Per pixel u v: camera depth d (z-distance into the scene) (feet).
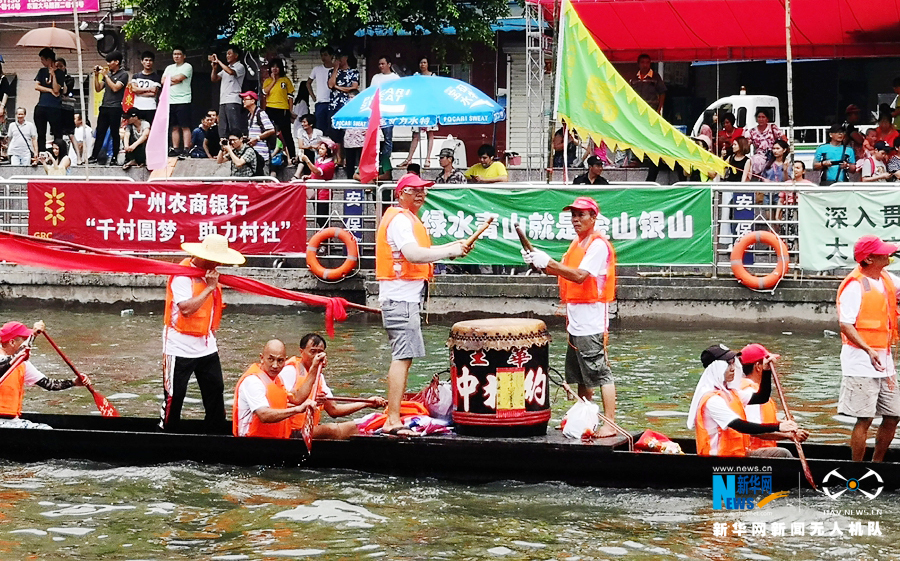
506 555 29.01
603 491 34.04
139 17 88.58
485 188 64.13
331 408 38.06
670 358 54.24
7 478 35.65
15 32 102.22
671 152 62.75
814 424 41.91
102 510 32.63
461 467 35.14
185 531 30.91
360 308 40.40
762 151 69.36
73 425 40.88
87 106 100.83
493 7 88.69
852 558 28.78
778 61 89.86
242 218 67.87
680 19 78.23
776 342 58.34
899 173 66.69
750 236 62.34
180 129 82.53
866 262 34.91
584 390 37.63
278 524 31.42
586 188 63.21
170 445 36.81
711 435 34.17
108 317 67.82
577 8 75.82
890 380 35.04
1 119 92.07
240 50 89.51
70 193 69.26
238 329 62.80
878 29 80.38
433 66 95.96
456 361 35.53
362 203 66.74
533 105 94.63
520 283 64.39
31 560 28.76
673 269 65.16
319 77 80.28
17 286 71.61
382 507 32.81
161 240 68.80
